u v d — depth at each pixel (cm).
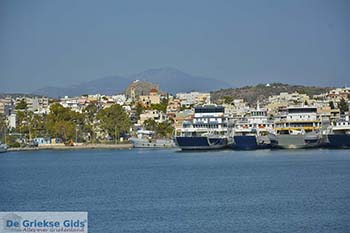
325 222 14362
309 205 16800
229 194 19412
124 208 16888
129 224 14525
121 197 19288
